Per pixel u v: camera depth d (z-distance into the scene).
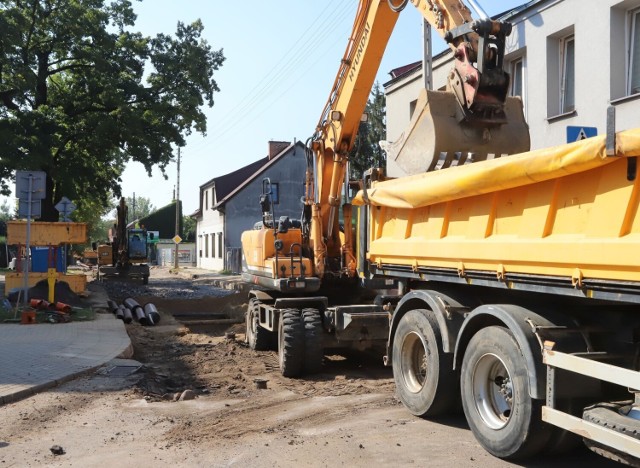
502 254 5.31
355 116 10.16
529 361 4.84
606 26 11.42
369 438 5.91
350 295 11.21
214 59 32.97
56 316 14.36
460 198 5.94
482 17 6.41
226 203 44.03
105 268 31.91
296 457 5.44
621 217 4.20
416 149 7.05
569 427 4.50
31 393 7.82
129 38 31.73
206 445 5.88
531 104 13.38
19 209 14.59
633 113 10.96
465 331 5.77
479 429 5.48
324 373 9.88
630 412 4.38
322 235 11.01
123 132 29.89
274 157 45.34
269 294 11.95
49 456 5.59
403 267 7.08
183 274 45.00
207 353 11.73
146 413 7.09
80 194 34.25
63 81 34.53
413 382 6.80
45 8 29.92
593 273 4.40
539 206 4.98
